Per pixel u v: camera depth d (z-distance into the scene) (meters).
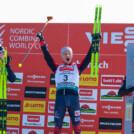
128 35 9.05
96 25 7.54
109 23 9.13
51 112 9.13
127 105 7.14
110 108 8.95
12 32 9.41
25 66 9.28
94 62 7.36
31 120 9.16
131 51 7.26
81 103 9.03
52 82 9.19
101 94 9.00
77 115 7.23
